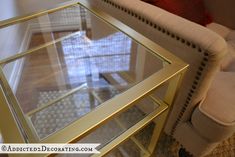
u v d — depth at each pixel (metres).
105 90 0.82
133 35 0.77
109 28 0.85
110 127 0.72
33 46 1.16
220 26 1.29
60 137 0.48
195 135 0.85
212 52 0.63
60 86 1.00
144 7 0.80
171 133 0.98
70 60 1.06
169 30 0.71
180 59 0.67
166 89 0.71
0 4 1.25
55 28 1.14
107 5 0.92
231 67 1.00
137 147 0.98
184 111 0.83
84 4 0.95
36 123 0.67
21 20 0.91
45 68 1.04
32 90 0.92
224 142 1.08
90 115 0.52
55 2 1.67
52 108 0.85
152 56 0.71
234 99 0.76
